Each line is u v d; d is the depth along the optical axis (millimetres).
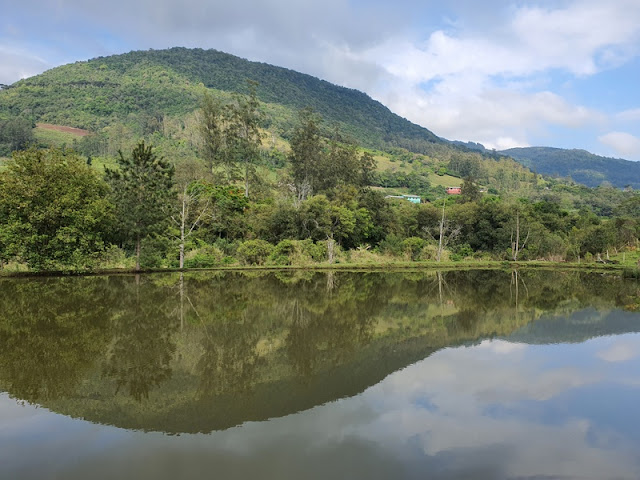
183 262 32000
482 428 7352
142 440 6680
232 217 41906
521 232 51156
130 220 27641
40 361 10375
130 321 14789
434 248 47375
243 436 6859
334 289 24859
